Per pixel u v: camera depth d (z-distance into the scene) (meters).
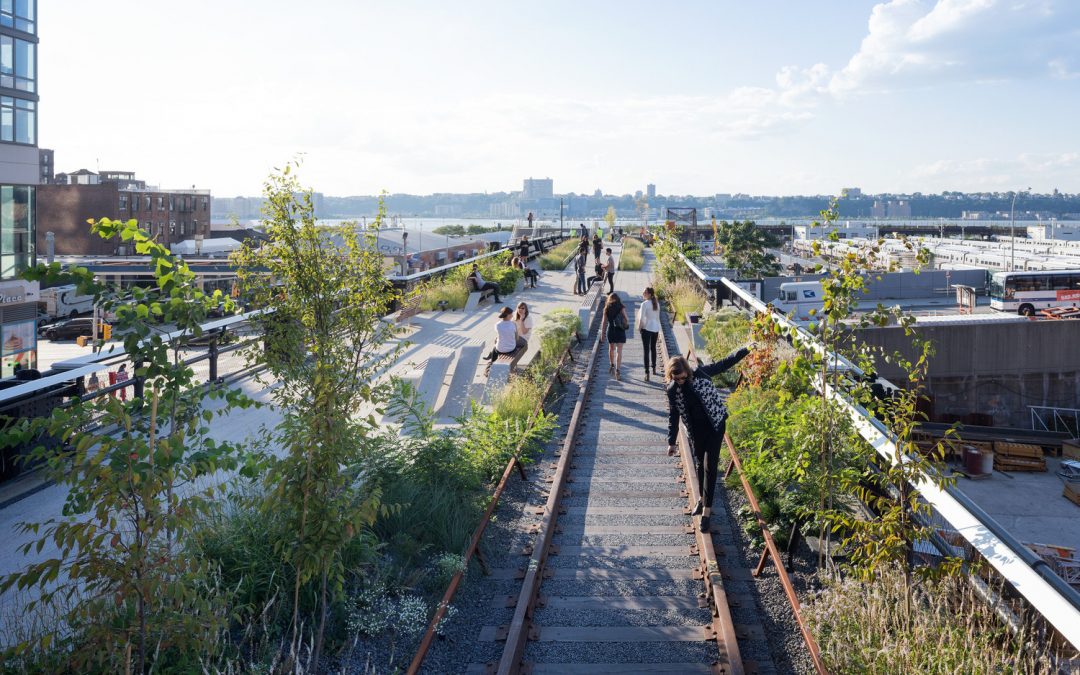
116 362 11.59
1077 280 57.78
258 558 6.87
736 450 10.48
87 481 4.61
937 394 43.91
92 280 5.00
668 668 6.07
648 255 54.47
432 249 72.62
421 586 7.50
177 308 5.21
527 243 46.50
